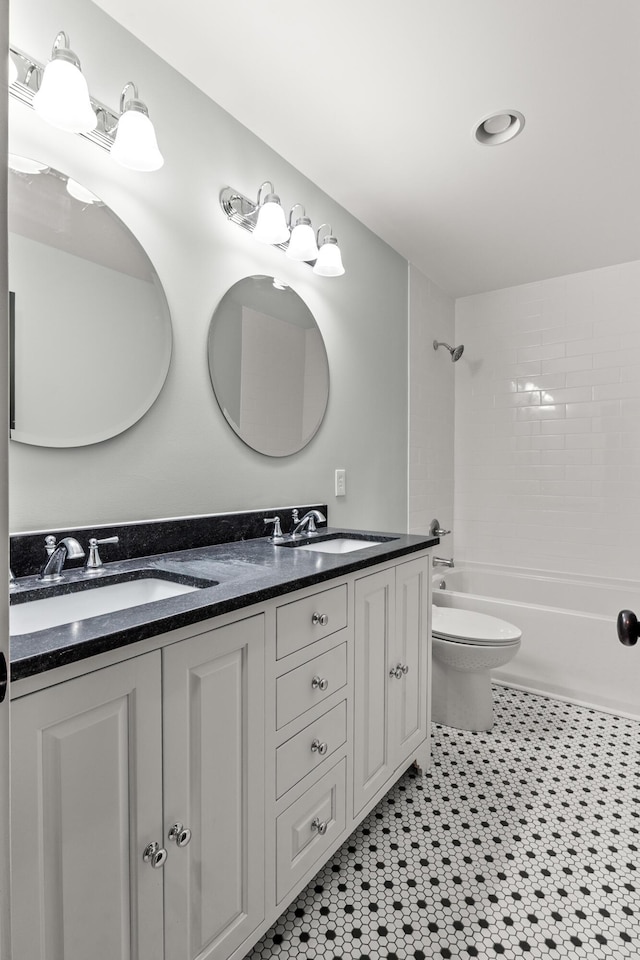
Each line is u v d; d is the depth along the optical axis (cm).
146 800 81
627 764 189
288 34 136
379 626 151
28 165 114
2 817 51
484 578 326
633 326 287
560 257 281
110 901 76
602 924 120
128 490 136
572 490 309
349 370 234
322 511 213
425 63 146
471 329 343
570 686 243
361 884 132
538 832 152
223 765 95
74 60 104
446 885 132
